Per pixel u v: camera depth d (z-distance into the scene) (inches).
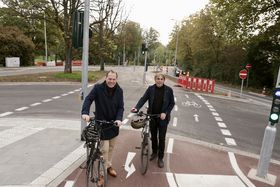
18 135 317.4
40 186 203.6
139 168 251.4
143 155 238.1
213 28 2060.8
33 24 2484.0
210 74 2217.0
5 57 1812.3
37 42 2576.3
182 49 2694.4
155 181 229.5
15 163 239.5
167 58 4749.0
